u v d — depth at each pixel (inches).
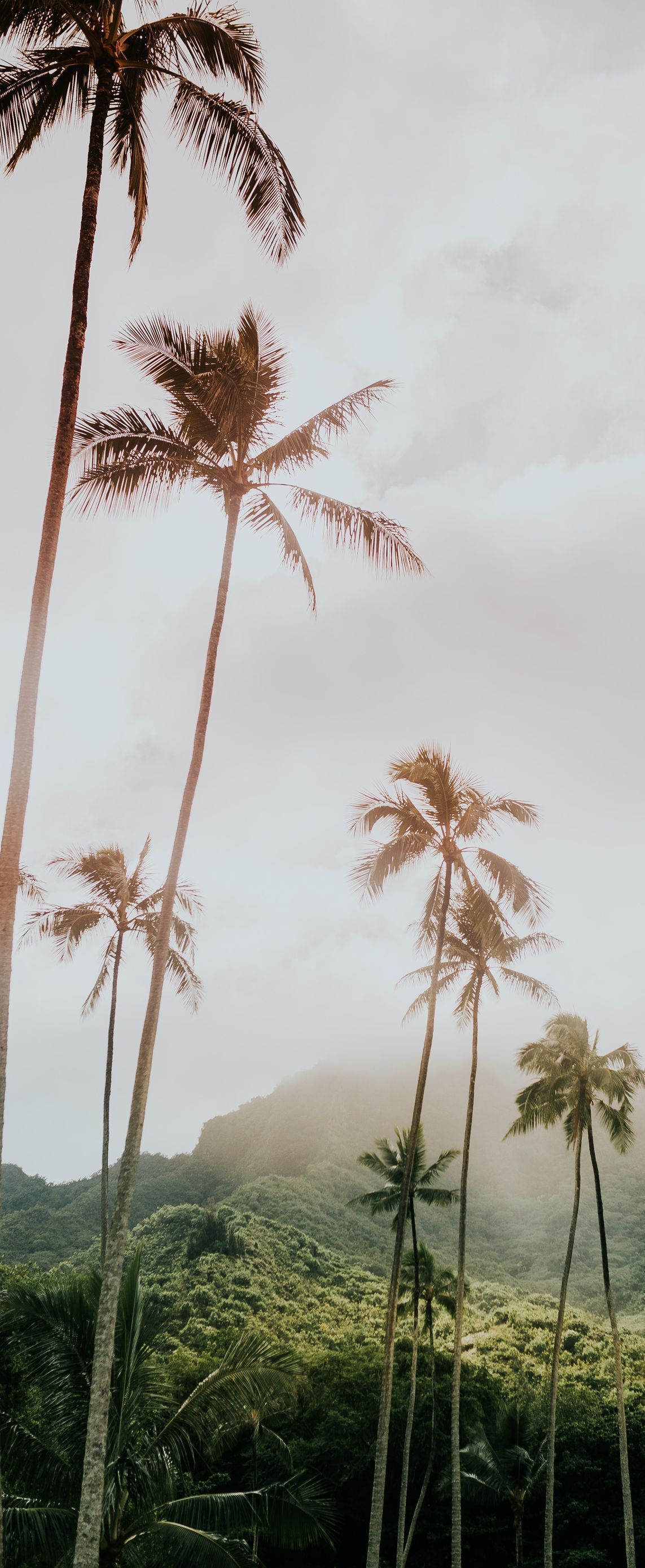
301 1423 1638.8
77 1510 577.6
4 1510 546.9
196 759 571.5
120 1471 603.5
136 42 478.3
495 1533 1612.9
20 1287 642.2
